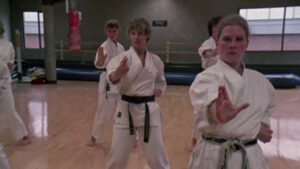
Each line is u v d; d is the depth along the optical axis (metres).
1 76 3.19
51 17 8.55
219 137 1.27
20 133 3.42
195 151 1.38
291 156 3.19
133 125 2.07
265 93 1.29
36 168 2.82
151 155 2.10
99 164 2.93
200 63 10.97
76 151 3.29
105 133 3.99
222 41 1.23
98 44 11.58
